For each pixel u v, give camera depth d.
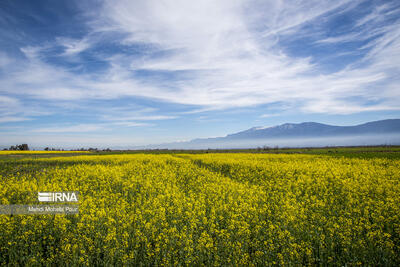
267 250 6.91
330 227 7.98
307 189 13.99
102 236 7.42
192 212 9.30
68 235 7.52
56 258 6.57
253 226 8.62
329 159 31.22
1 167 25.72
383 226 8.03
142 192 13.76
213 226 8.30
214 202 11.26
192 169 23.05
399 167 21.91
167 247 6.98
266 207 10.13
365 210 9.34
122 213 9.39
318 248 6.96
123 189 14.56
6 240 7.07
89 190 14.37
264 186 15.54
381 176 16.84
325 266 6.29
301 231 7.77
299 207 10.23
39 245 7.07
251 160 29.78
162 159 32.53
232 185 14.91
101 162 30.31
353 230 7.78
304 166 22.20
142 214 9.47
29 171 23.22
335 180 16.28
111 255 6.44
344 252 6.73
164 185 15.42
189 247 6.68
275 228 7.90
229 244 6.94
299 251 6.81
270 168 21.84
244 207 10.01
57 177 18.03
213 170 24.41
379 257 6.40
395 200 10.69
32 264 6.17
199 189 14.80
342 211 9.95
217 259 6.41
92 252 6.82
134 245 7.18
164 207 10.45
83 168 21.45
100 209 9.95
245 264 6.31
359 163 25.84
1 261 6.46
